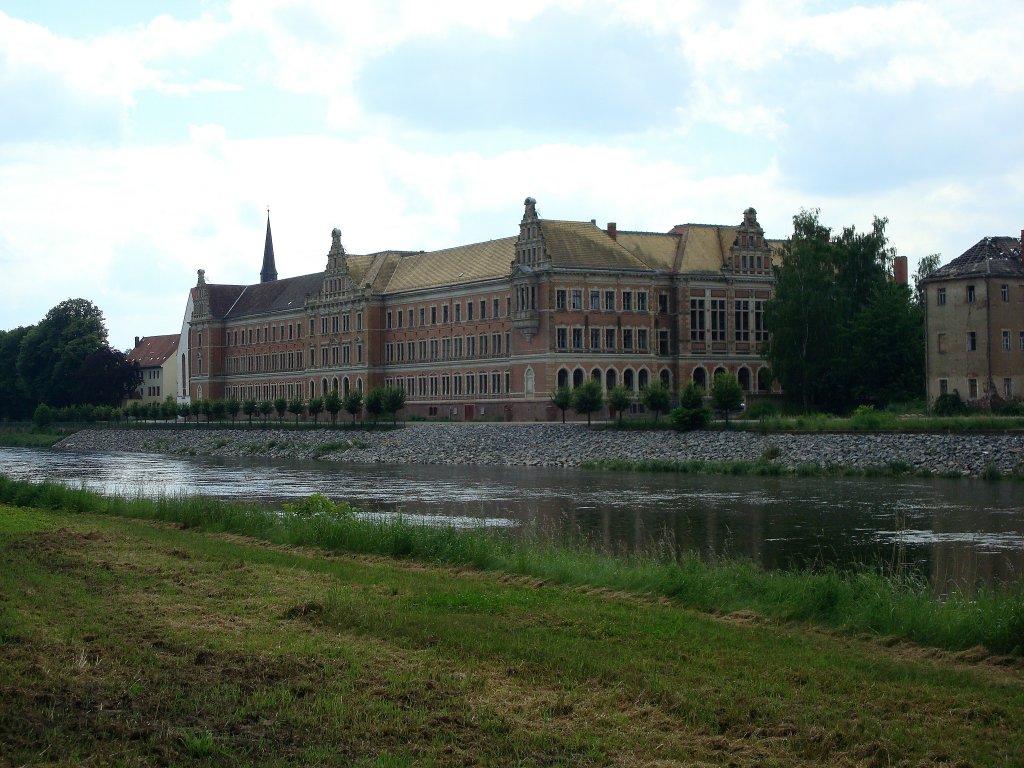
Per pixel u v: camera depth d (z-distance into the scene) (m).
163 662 27.44
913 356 137.75
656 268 157.50
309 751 21.84
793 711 24.52
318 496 59.09
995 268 117.44
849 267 149.38
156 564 41.69
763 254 162.38
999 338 117.56
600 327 151.38
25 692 24.73
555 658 28.23
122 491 88.06
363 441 143.12
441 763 21.55
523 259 153.12
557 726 23.62
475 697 25.33
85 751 21.70
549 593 37.31
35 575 38.41
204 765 21.20
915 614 31.94
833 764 21.94
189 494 84.12
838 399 141.00
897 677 27.19
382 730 23.11
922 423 97.19
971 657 29.39
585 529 62.31
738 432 108.12
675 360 156.62
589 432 121.38
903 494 76.31
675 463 103.25
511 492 85.50
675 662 28.17
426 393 176.88
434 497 82.31
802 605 33.94
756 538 57.75
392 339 186.50
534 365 151.00
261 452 151.75
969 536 56.97
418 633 30.73
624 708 24.84
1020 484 80.88
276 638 30.14
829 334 140.25
